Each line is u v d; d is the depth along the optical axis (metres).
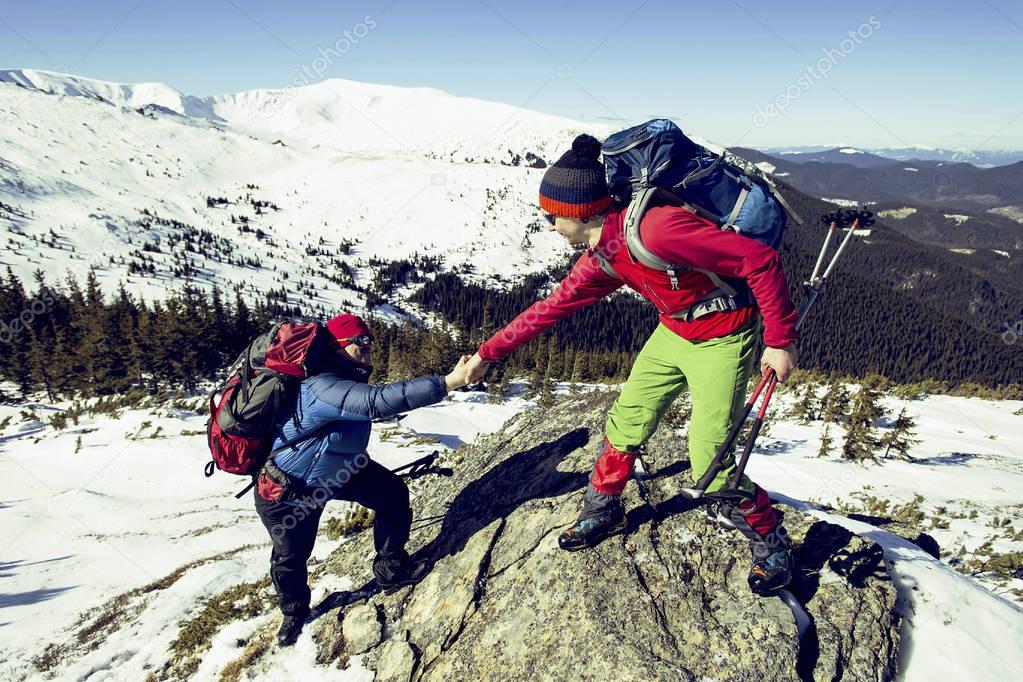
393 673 3.49
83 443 23.56
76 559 10.60
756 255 2.43
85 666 5.05
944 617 3.51
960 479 16.66
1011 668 3.27
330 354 3.43
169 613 5.62
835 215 2.76
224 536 10.95
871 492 15.15
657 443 4.61
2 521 14.22
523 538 3.85
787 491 15.24
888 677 3.16
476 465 5.12
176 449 20.84
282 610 3.94
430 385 3.12
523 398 63.22
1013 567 8.23
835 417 24.05
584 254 2.93
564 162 2.69
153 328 69.31
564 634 3.19
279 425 3.41
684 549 3.57
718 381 2.89
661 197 2.57
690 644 3.08
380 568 3.96
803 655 3.12
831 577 3.50
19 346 61.22
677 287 2.75
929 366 176.88
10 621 7.82
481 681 3.19
